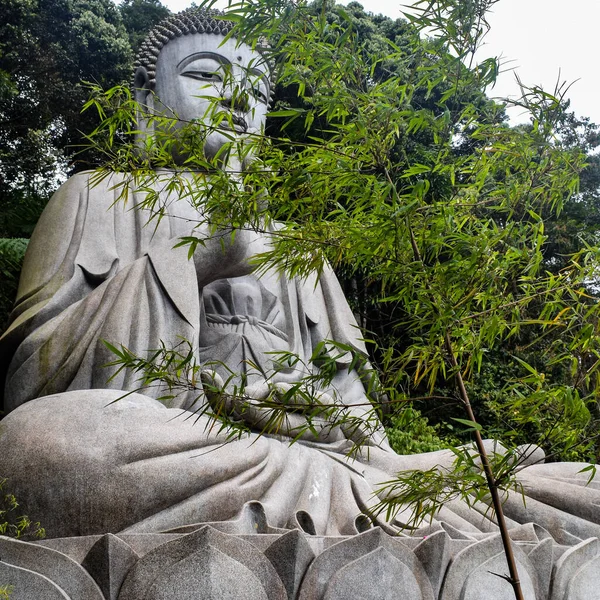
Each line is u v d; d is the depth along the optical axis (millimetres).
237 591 3873
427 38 4027
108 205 6375
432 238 3744
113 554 3887
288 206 3947
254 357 6215
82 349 5430
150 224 6262
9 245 8867
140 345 5375
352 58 3830
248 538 4242
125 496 4414
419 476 3822
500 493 5531
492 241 3779
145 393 5273
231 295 6586
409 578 4211
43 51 13812
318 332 6914
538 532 5223
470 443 5852
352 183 3799
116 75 14141
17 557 3889
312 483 5270
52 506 4406
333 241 3977
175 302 5582
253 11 3834
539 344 9383
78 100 13891
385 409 6309
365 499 5383
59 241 6168
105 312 5543
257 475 4898
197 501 4562
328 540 4461
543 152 4016
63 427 4578
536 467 5824
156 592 3828
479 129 3984
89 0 14703
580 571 4766
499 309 3814
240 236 6027
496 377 9523
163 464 4527
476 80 3867
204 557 3863
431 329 3555
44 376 5473
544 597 4594
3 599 3764
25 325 5770
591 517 5469
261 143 4078
